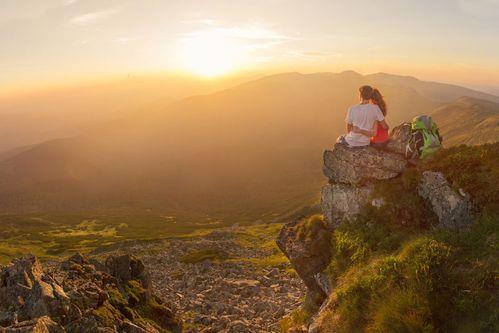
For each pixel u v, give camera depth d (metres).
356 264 12.09
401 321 8.19
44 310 9.84
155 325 13.24
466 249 9.23
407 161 13.76
